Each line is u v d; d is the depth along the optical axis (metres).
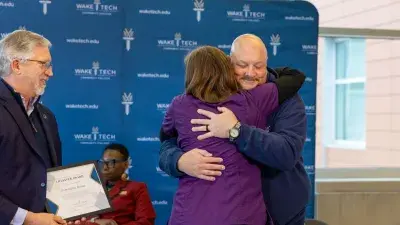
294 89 2.00
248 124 1.88
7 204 1.95
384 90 4.25
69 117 3.59
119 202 3.26
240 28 3.73
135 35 3.64
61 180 2.14
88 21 3.58
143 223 3.21
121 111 3.64
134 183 3.36
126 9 3.62
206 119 1.86
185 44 3.69
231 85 1.92
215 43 3.71
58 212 2.09
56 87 3.56
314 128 3.79
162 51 3.67
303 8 3.79
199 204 1.82
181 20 3.68
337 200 3.94
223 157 1.84
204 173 1.81
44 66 2.11
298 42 3.79
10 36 2.10
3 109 2.01
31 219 1.96
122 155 3.32
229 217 1.78
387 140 4.25
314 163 3.79
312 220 2.96
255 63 1.96
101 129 3.62
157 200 3.71
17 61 2.05
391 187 4.03
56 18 3.55
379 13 4.29
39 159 2.09
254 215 1.82
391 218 4.02
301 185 2.01
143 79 3.66
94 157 3.62
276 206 1.98
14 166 2.00
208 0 3.70
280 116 1.97
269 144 1.81
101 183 2.21
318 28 3.83
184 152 1.91
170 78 3.69
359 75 4.40
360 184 3.99
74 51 3.58
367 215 3.98
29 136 2.05
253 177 1.88
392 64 4.19
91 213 2.14
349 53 4.41
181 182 1.92
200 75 1.91
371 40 4.32
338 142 4.46
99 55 3.61
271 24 3.76
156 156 3.69
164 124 2.03
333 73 4.43
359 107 4.43
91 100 3.61
